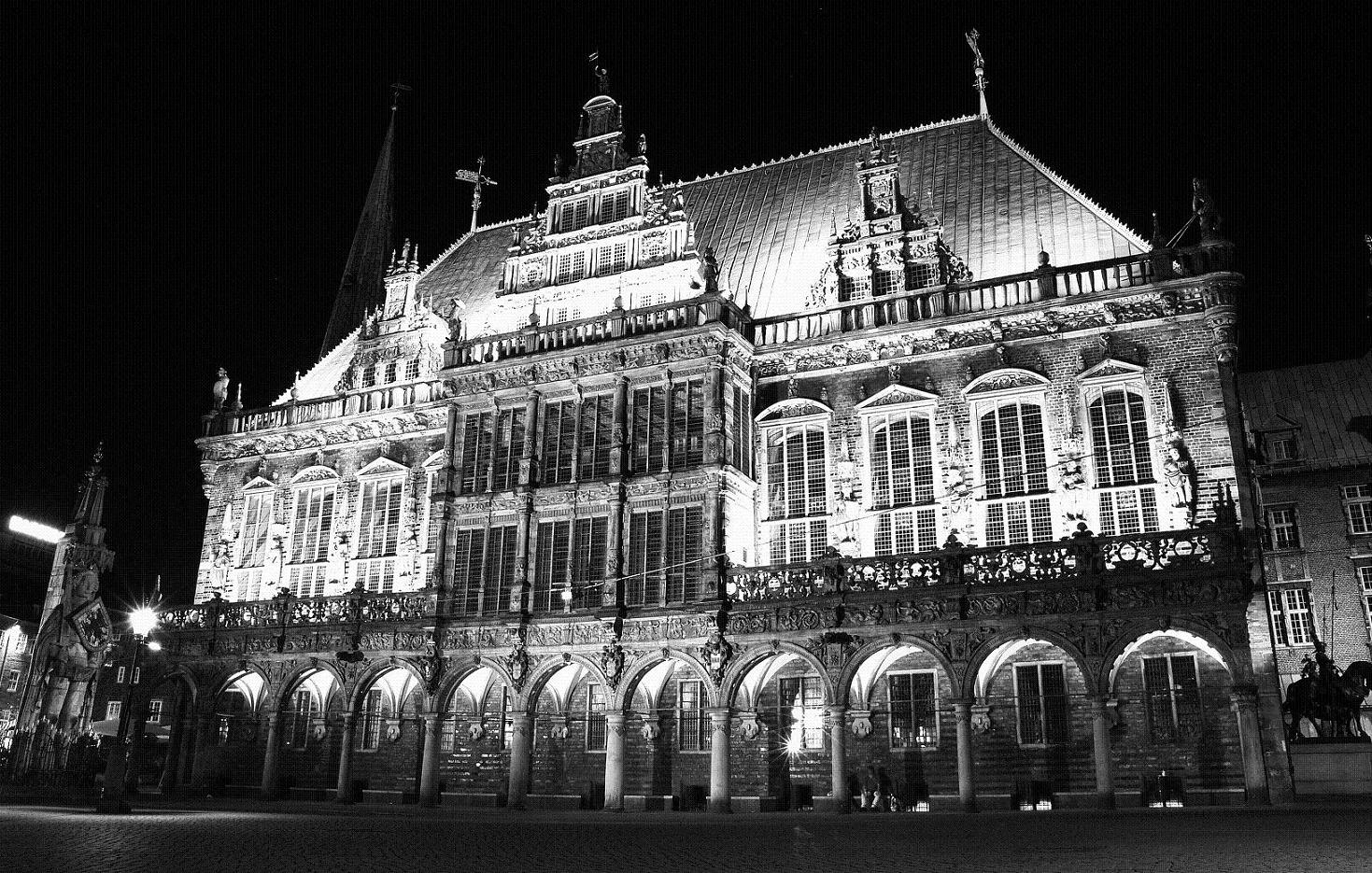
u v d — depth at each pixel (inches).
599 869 517.7
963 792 1173.1
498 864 551.5
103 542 2390.5
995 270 1539.1
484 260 2079.2
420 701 1606.8
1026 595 1202.0
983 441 1386.6
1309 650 1829.5
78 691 2258.9
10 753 1624.0
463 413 1605.6
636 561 1413.6
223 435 1919.3
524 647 1441.9
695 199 1934.1
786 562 1450.5
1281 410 2047.2
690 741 1434.5
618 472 1443.2
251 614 1678.2
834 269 1558.8
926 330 1438.2
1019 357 1396.4
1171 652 1225.4
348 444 1827.0
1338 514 1878.7
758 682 1401.3
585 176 1787.6
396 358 1879.9
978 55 1856.5
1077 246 1510.8
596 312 1704.0
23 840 677.9
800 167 1883.6
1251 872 457.4
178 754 1722.4
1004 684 1290.6
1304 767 1280.8
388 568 1722.4
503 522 1524.4
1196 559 1133.1
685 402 1450.5
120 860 555.5
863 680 1346.0
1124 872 469.1
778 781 1363.2
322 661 1590.8
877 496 1422.2
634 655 1374.3
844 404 1477.6
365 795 1610.5
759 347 1518.2
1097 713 1141.7
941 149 1779.0
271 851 626.8
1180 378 1304.1
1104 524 1293.1
